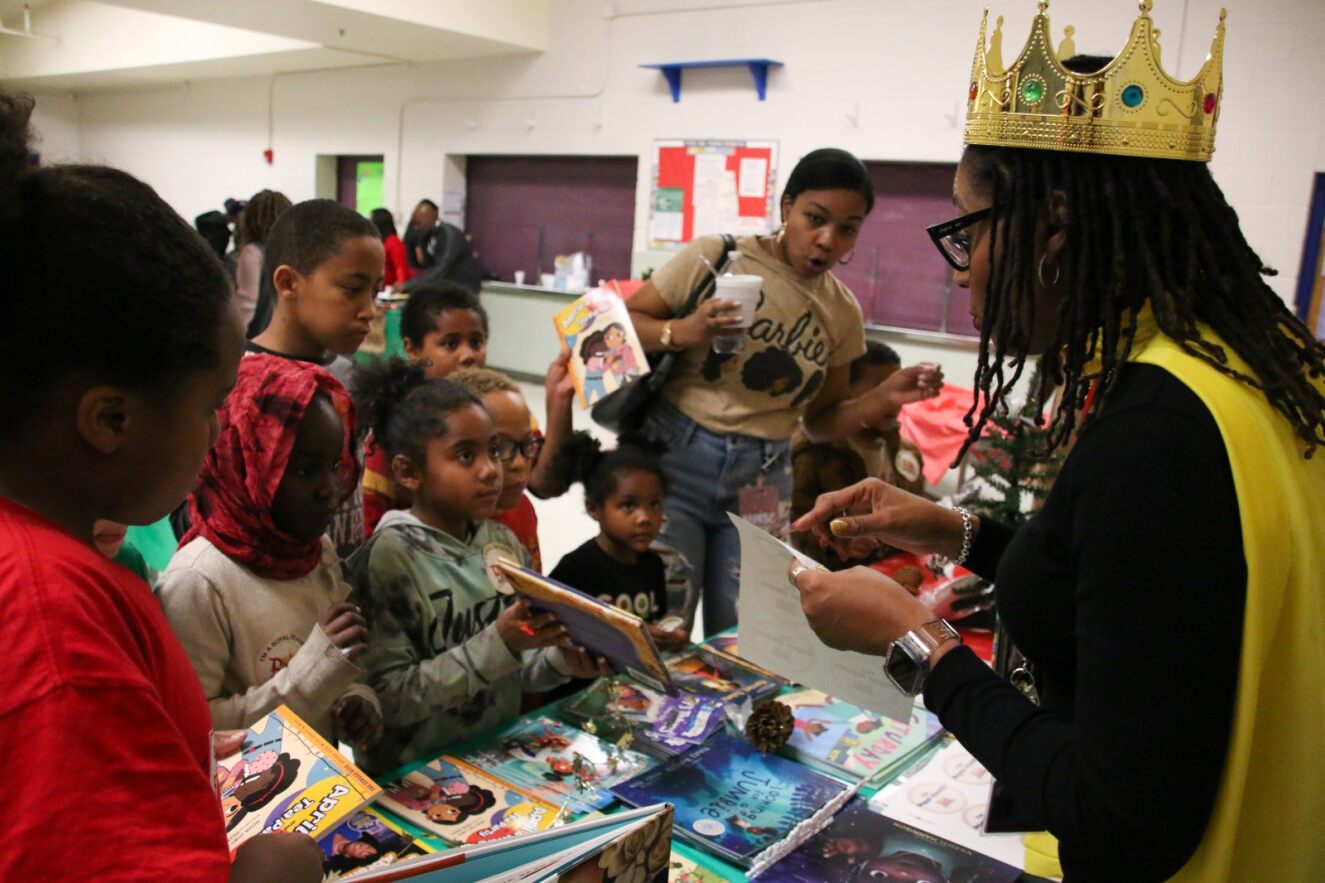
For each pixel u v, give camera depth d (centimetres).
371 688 149
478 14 729
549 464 225
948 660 91
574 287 784
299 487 135
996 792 128
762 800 138
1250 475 73
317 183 997
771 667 132
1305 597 75
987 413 94
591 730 157
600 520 213
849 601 98
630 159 756
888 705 118
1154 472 73
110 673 53
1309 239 459
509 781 139
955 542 135
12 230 55
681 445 230
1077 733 76
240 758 112
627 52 719
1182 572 72
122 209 58
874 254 611
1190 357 78
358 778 108
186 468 64
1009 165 87
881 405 237
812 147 627
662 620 205
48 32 1119
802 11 619
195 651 130
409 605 155
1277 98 457
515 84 801
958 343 570
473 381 202
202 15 709
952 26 557
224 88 1080
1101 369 86
